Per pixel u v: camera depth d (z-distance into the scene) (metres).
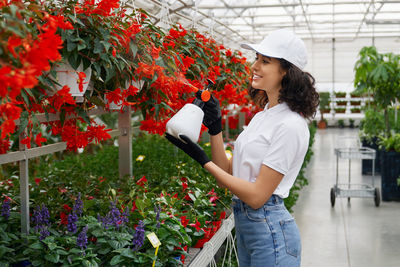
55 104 1.67
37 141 1.63
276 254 1.81
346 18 13.46
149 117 2.34
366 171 9.18
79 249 1.82
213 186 3.29
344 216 5.97
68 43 1.57
